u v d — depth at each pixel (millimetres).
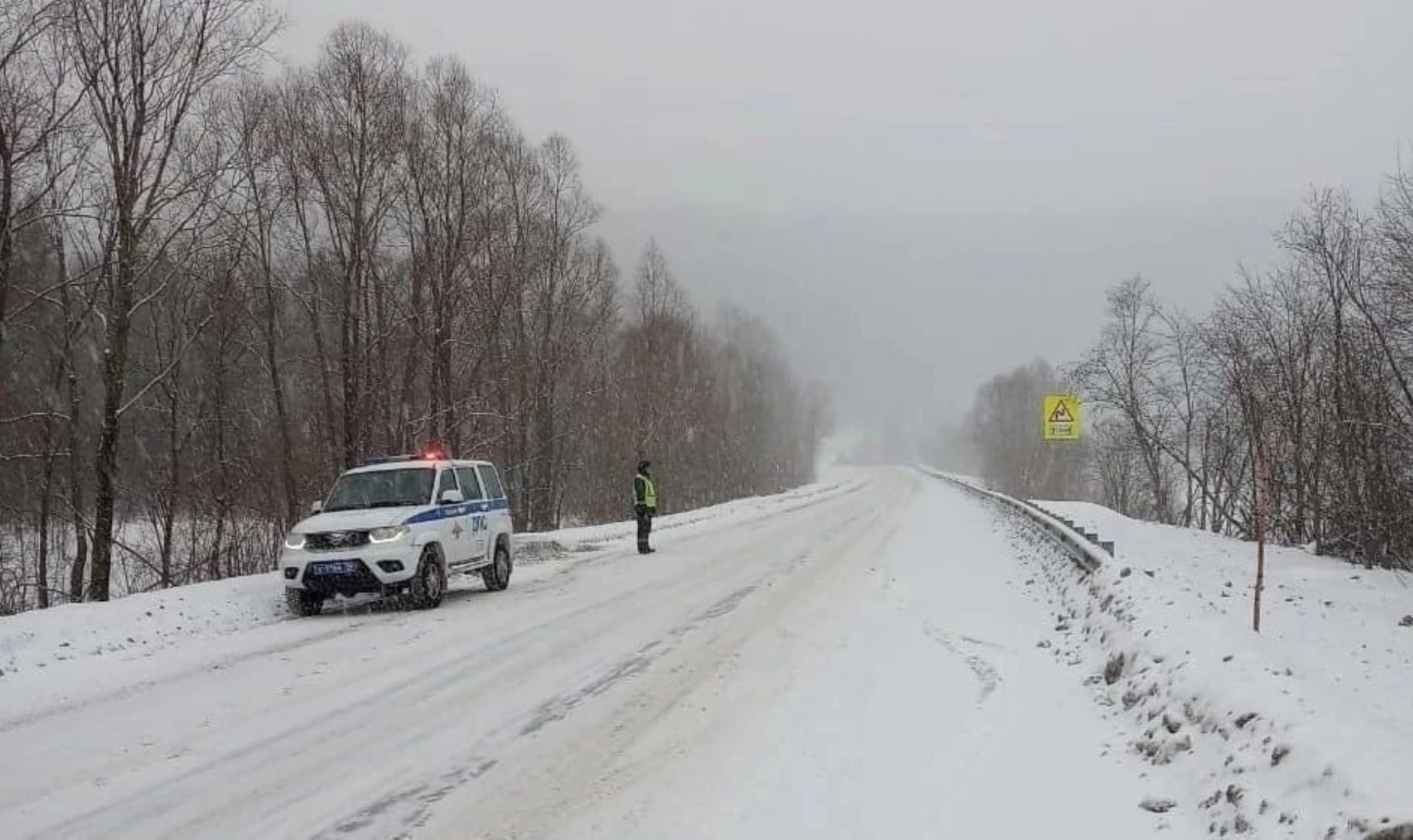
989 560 18453
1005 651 9906
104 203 17703
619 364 42469
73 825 5312
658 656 9812
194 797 5754
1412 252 19344
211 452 25891
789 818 5375
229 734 7113
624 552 21344
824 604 13086
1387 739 4770
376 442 25531
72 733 7215
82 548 21438
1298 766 4750
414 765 6340
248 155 20094
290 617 12852
